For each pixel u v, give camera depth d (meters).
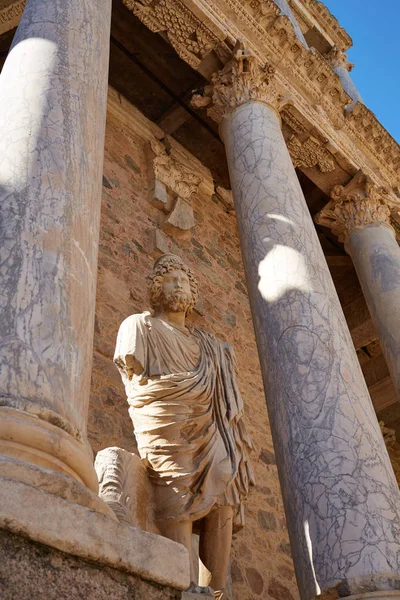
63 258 3.69
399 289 9.82
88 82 4.92
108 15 5.99
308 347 6.06
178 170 11.31
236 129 8.63
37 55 4.80
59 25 5.15
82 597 2.71
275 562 8.82
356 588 4.54
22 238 3.60
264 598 8.30
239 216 7.70
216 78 9.34
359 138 11.69
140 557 3.02
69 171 4.12
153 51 10.86
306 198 12.09
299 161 10.94
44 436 2.97
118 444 7.59
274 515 9.32
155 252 9.95
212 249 11.47
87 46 5.22
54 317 3.42
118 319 8.64
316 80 10.98
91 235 4.08
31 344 3.24
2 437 2.90
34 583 2.59
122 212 9.95
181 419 5.27
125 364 5.52
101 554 2.85
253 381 10.58
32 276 3.48
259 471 9.58
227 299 11.12
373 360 15.34
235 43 9.38
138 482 4.98
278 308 6.45
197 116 11.60
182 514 4.95
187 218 10.87
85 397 3.44
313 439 5.46
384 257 10.26
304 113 10.41
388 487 5.20
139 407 5.36
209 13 9.20
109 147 10.54
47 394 3.13
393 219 11.72
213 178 12.40
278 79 10.26
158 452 5.16
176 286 6.30
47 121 4.27
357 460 5.29
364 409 5.73
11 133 4.14
